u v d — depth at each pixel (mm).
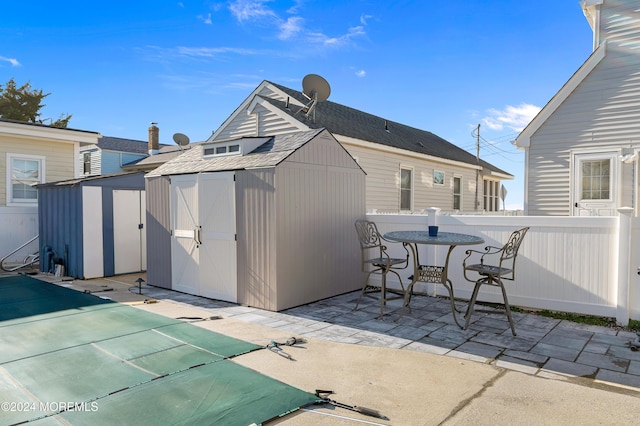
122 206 8984
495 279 4938
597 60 8586
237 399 3008
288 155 5926
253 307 6027
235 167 6207
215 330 4812
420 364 3803
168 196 7301
